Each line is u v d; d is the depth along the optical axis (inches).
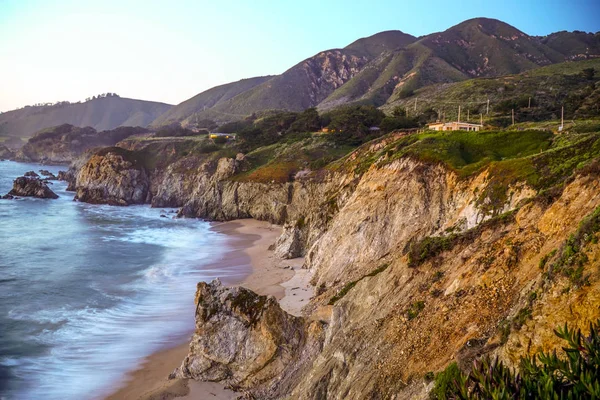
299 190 3415.4
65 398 987.9
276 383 952.9
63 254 2287.2
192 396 965.8
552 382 230.8
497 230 776.9
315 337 997.8
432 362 611.2
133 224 3415.4
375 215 1684.3
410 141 2244.1
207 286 1072.8
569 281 471.8
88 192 4709.6
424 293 760.3
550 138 1897.1
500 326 537.6
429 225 1573.6
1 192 5054.1
